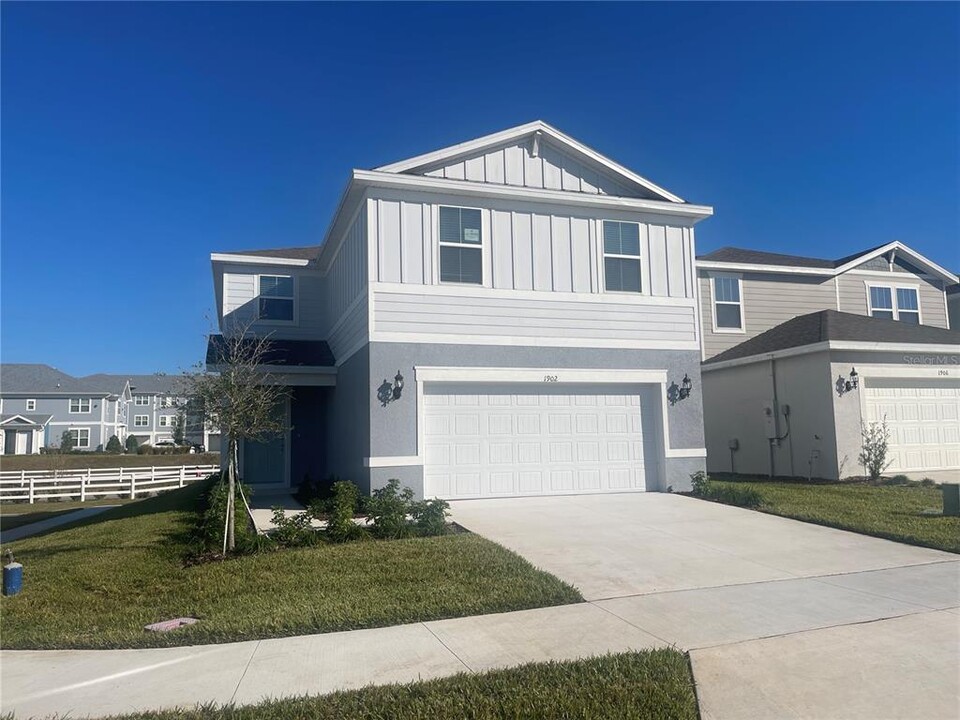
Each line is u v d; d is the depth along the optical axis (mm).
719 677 4867
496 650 5496
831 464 15227
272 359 16641
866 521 10430
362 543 9273
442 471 12773
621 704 4418
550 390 13562
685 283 14594
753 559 8477
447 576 7637
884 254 21797
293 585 7430
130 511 16172
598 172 14398
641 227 14430
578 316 13719
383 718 4293
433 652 5484
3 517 19578
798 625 5941
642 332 14117
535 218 13719
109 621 6645
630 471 13914
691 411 14266
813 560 8406
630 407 14070
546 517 11219
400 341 12594
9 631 6379
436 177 13172
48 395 54031
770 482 15609
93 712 4551
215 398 9648
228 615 6539
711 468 19156
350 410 14453
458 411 12977
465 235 13250
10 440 48969
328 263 18547
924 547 9039
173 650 5742
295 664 5305
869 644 5438
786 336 17312
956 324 24312
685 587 7293
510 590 7074
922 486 14203
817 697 4535
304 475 17891
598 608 6594
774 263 20750
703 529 10258
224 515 10805
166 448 53469
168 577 8086
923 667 4973
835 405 15258
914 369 16031
